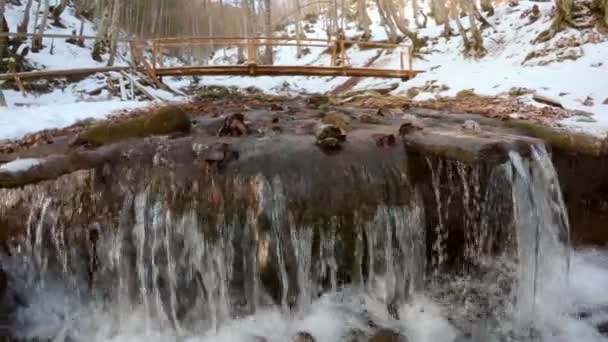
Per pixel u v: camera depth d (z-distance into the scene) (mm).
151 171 3820
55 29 18953
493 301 3787
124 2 27984
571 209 4465
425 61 15273
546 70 10352
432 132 4391
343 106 8297
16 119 6535
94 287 3770
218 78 17922
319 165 3768
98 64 16625
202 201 3623
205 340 3498
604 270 4188
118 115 7531
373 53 18266
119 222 3699
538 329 3578
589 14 11555
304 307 3604
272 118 5914
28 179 3699
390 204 3732
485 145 3553
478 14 15484
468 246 3881
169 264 3627
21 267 3838
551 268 3852
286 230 3543
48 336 3662
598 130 4617
